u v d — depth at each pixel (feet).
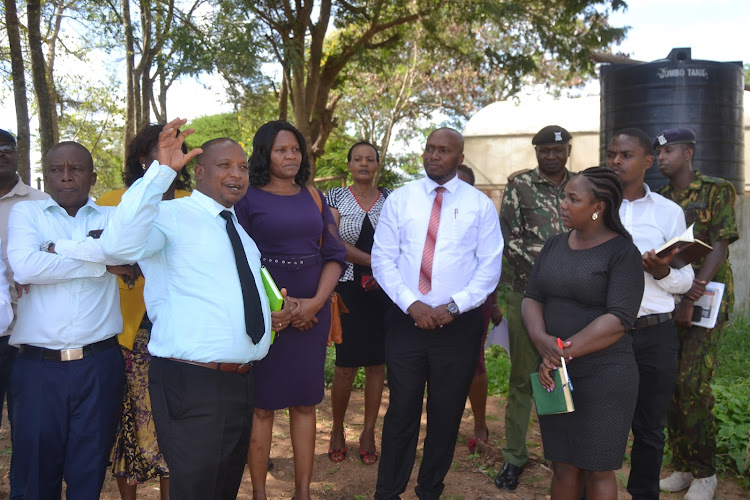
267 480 14.58
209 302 9.29
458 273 12.70
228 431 9.50
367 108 91.86
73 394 10.31
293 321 11.93
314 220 12.39
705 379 13.42
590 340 10.03
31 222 10.29
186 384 9.25
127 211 8.55
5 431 17.11
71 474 10.49
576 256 10.54
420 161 94.12
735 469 15.10
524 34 48.70
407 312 12.30
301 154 12.55
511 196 14.93
